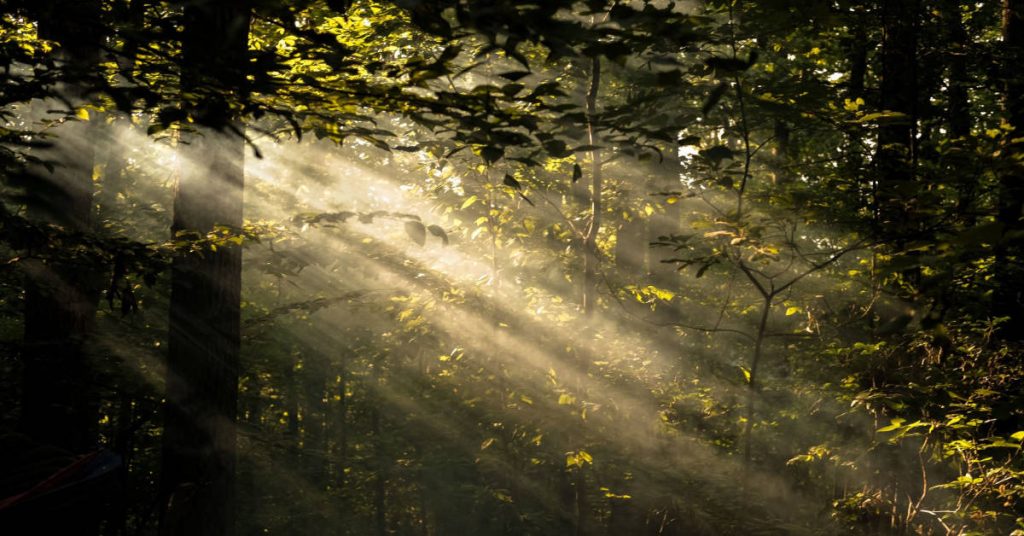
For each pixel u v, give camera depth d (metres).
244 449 12.42
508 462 9.47
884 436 6.33
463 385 10.17
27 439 4.44
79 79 4.35
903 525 6.40
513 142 3.87
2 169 5.02
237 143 6.89
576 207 10.66
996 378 6.22
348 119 4.45
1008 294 7.27
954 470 6.62
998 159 4.95
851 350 6.79
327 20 6.94
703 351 10.35
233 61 3.98
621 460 8.01
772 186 7.67
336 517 16.48
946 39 8.20
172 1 3.26
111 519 4.60
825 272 8.20
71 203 7.52
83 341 7.78
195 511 6.71
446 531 14.34
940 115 8.56
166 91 4.79
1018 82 7.71
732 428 8.86
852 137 7.02
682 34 3.17
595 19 5.16
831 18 5.02
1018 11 8.08
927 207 4.96
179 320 6.79
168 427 6.84
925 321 3.44
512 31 2.79
